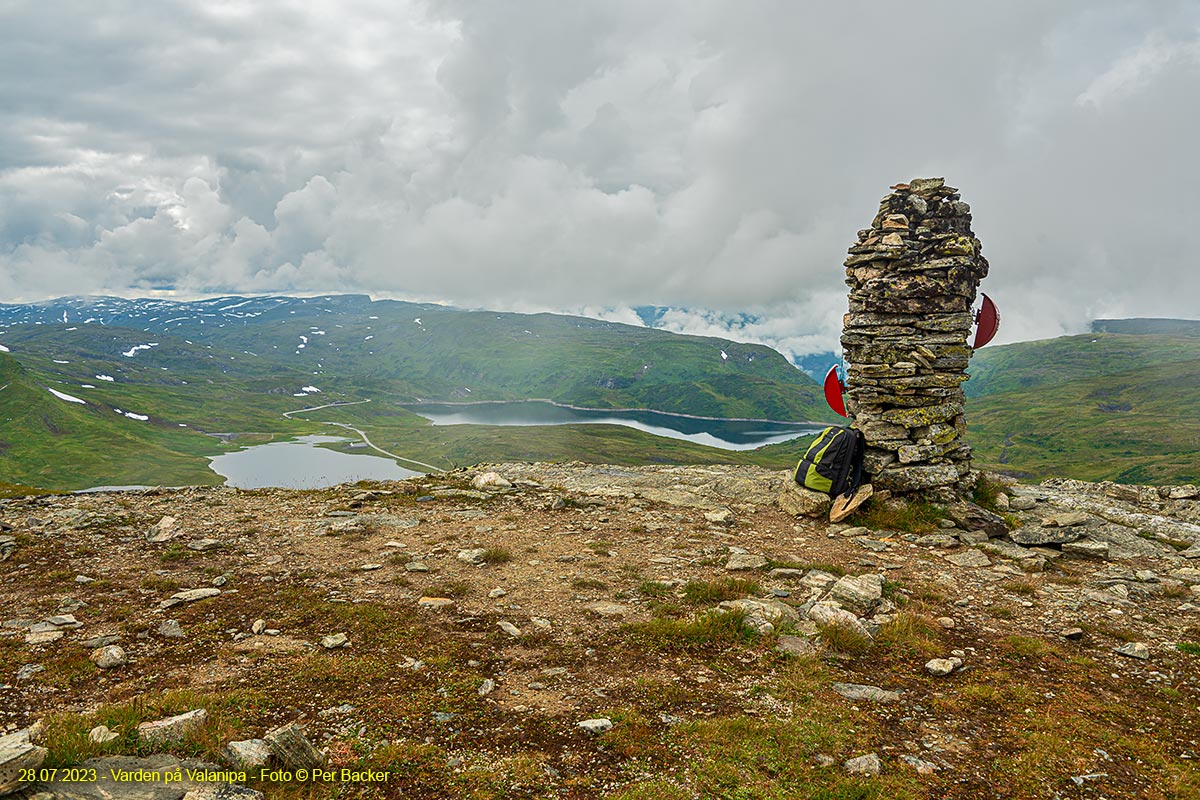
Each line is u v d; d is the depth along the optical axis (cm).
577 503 2069
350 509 1966
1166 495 2228
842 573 1418
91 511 1845
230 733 706
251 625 1076
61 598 1176
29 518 1728
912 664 988
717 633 1057
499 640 1047
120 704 770
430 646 1011
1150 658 1019
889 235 2009
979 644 1067
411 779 653
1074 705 865
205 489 2309
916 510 1845
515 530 1767
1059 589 1338
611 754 715
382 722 767
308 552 1520
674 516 1917
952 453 2005
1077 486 2473
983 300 2061
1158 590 1339
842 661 991
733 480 2405
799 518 1922
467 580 1343
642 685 891
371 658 954
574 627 1105
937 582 1376
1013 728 800
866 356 2019
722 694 869
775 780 675
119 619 1088
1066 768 714
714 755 714
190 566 1397
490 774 665
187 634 1027
